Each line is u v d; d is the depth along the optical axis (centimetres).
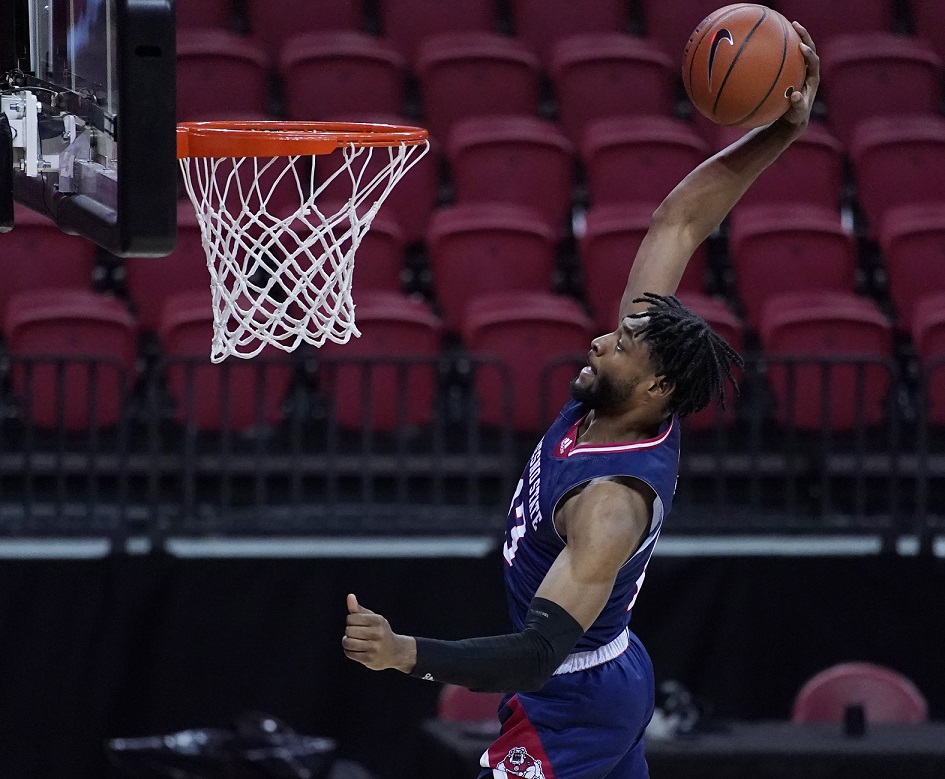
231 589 2441
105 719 2406
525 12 3919
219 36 3591
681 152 3281
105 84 1007
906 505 2838
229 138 1236
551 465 1151
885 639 2512
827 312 2770
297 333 1319
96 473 2727
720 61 1219
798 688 2509
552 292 3030
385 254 2941
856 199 3478
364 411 2552
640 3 4094
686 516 2686
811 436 2819
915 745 1972
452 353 2902
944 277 3031
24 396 2588
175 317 2714
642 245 1289
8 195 1098
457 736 1986
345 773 2133
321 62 3475
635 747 1277
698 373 1127
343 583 2464
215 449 2798
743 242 3031
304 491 2816
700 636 2508
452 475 2789
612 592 1171
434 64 3553
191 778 2039
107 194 991
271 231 1323
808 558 2511
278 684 2445
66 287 2938
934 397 2784
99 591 2411
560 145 3272
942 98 3819
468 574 2477
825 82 3697
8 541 2519
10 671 2389
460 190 3256
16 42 1145
